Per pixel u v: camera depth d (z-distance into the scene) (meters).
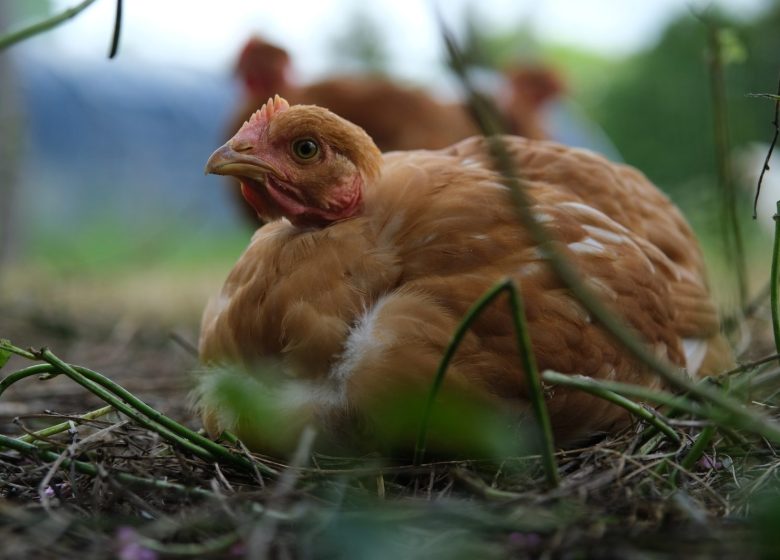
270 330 0.87
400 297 0.86
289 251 0.88
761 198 1.65
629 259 0.92
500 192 0.89
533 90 2.11
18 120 2.28
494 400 0.86
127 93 3.22
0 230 2.27
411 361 0.85
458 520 0.77
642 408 0.83
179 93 3.28
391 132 1.72
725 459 0.85
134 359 1.27
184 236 3.18
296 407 0.86
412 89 1.76
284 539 0.77
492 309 0.86
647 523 0.78
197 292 2.03
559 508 0.78
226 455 0.85
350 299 0.86
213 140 3.24
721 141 1.12
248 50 2.03
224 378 0.81
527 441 0.87
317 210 0.89
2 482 0.84
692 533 0.77
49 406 1.05
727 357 1.00
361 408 0.85
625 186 1.02
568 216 0.91
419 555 0.75
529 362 0.79
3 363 0.85
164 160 3.22
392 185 0.90
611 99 3.03
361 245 0.87
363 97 1.73
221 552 0.76
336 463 0.87
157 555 0.76
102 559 0.76
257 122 0.90
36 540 0.78
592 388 0.81
